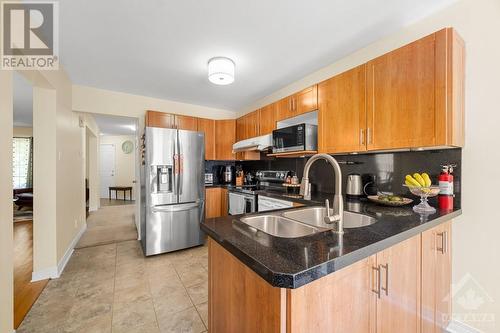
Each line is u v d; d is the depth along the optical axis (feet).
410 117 5.09
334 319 2.58
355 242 2.93
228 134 13.39
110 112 11.15
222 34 6.44
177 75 9.31
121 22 5.87
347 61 7.68
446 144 4.55
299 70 8.81
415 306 3.87
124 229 13.47
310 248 2.72
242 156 12.75
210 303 3.94
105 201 23.79
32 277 7.38
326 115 7.26
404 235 3.40
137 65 8.39
